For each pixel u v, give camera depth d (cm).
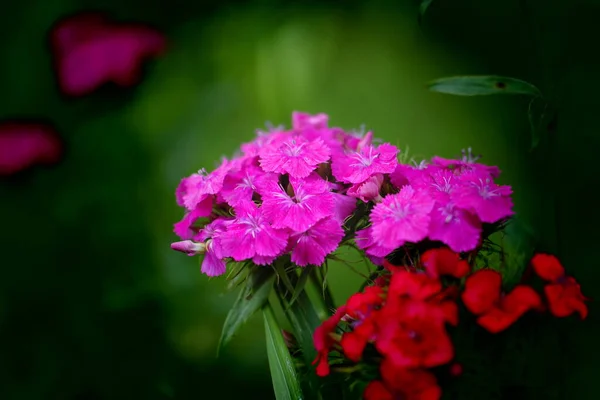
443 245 54
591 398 58
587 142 61
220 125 73
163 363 69
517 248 56
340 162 56
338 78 75
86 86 68
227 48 75
